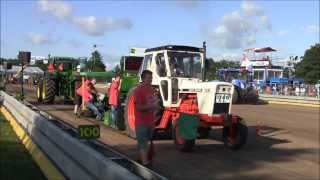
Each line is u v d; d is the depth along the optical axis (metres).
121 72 17.78
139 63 17.86
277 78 52.22
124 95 15.88
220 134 15.56
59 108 23.50
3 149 10.79
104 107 18.47
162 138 14.28
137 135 9.35
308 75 70.88
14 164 9.18
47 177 8.00
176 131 12.29
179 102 13.30
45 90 25.64
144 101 9.26
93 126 7.66
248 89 35.84
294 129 18.27
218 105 12.71
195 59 13.89
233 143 12.77
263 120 21.73
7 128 14.34
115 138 13.98
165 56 13.62
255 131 16.92
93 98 19.11
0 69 59.44
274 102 36.06
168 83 13.41
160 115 13.45
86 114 19.59
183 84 13.34
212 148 12.97
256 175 9.80
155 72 13.91
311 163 11.17
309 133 17.02
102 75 22.55
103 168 5.66
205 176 9.57
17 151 10.57
